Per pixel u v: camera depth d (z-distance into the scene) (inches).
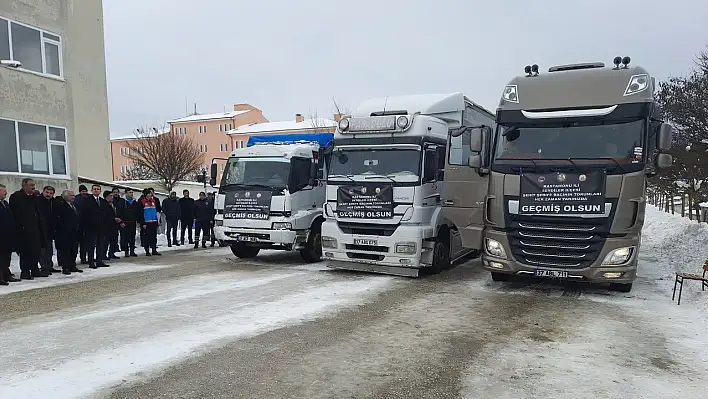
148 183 1334.9
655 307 286.2
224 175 459.5
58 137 588.1
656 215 888.3
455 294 320.8
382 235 371.2
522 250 312.3
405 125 368.2
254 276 383.9
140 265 440.8
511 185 314.2
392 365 190.7
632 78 302.8
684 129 566.3
